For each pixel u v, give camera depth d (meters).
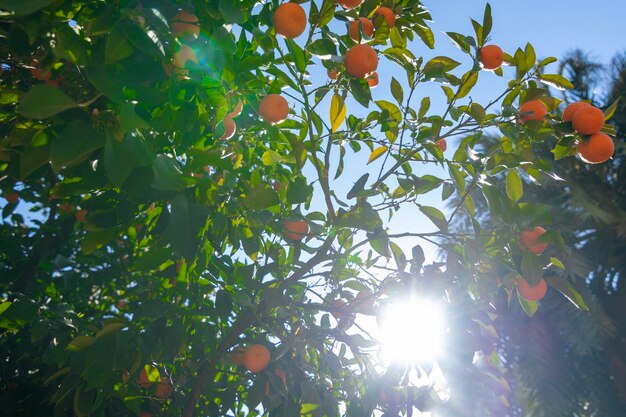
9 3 0.82
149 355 1.29
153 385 1.59
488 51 1.32
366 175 1.26
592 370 6.13
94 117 0.99
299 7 1.19
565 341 6.18
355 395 1.54
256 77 1.33
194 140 1.17
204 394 1.68
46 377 1.72
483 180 1.27
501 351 6.19
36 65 1.33
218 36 1.05
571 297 1.31
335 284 1.64
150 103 0.99
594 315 5.74
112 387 1.37
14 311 1.45
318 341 1.47
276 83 1.44
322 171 1.41
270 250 1.54
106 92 0.90
